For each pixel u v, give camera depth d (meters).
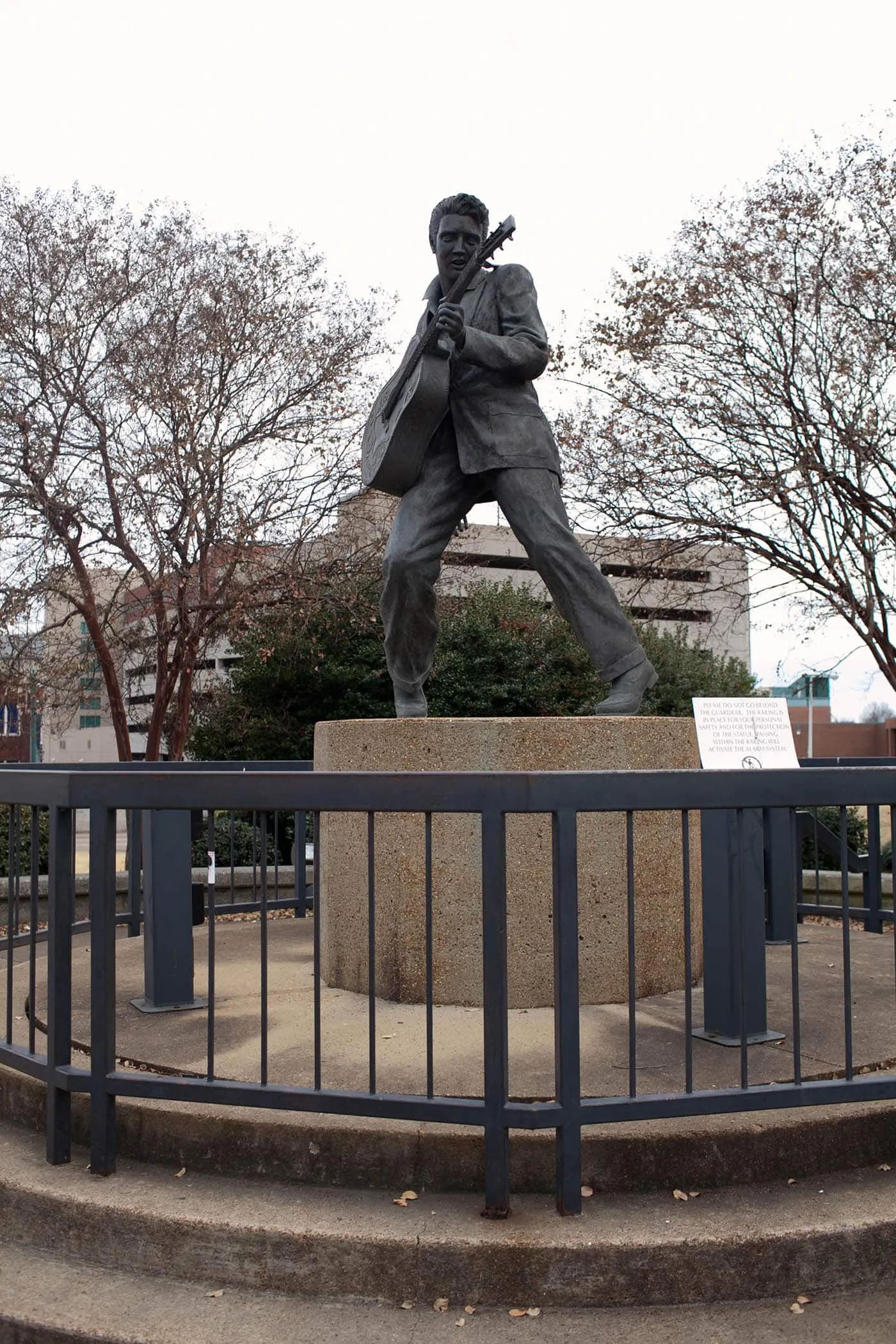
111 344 14.72
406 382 4.70
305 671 16.47
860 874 8.48
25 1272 2.69
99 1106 2.90
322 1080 3.25
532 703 16.86
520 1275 2.48
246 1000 4.41
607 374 13.55
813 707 60.00
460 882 4.15
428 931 2.63
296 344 15.25
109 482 14.37
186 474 14.48
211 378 14.77
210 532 14.36
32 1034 3.23
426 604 4.85
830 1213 2.65
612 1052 3.55
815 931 6.30
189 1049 3.66
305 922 6.78
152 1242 2.67
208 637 16.00
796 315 13.11
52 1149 3.01
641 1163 2.78
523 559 23.41
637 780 2.59
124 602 16.12
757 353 13.13
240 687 17.09
